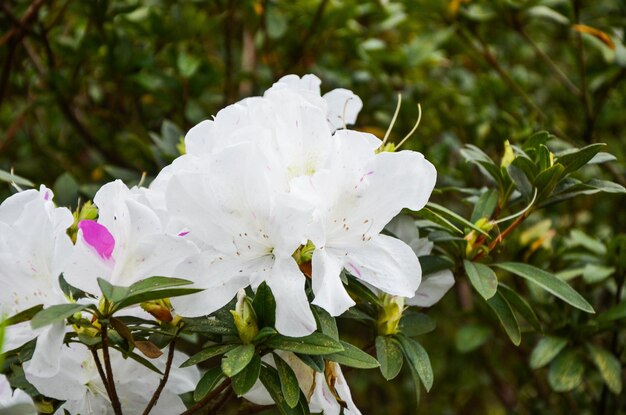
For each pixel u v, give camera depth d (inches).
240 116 20.0
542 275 22.3
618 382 26.3
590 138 33.4
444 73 42.1
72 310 18.2
